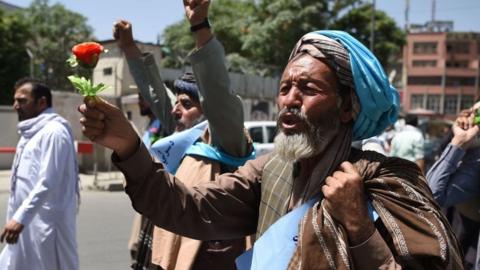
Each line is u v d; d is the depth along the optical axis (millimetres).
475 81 65812
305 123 1291
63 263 3086
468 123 2635
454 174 2662
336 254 1132
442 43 65188
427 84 65938
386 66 26562
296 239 1248
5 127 12383
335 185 1168
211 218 1480
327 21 23875
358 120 1328
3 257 3068
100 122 1218
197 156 2268
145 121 12773
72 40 29859
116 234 6105
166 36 26688
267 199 1438
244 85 18766
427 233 1124
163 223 1410
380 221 1206
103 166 12648
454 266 1110
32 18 29766
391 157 1294
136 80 3010
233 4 29312
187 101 2625
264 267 1265
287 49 23172
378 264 1110
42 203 2957
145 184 1339
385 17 26047
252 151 2377
